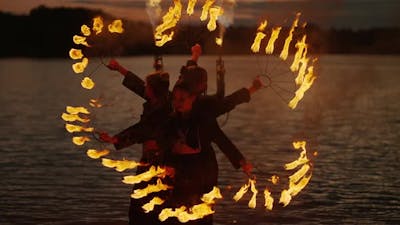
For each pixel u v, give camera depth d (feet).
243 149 84.99
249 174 33.65
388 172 67.41
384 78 339.36
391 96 203.21
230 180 61.36
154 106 33.68
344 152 82.33
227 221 46.68
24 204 51.44
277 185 59.11
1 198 53.42
